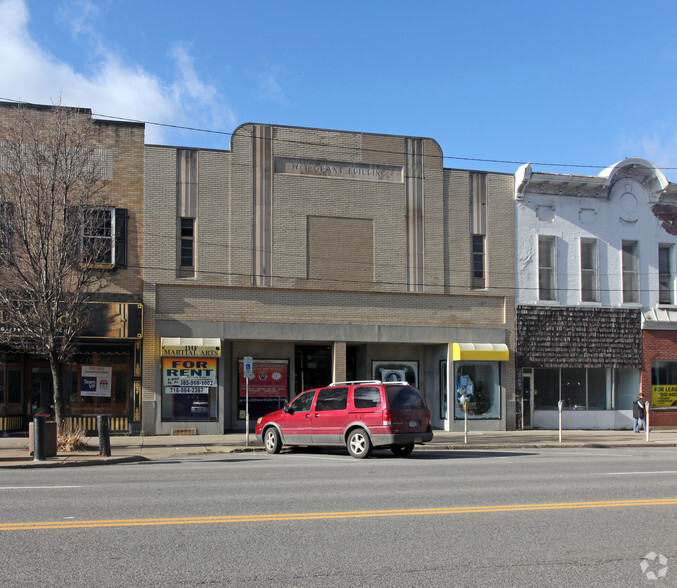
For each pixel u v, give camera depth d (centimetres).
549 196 2861
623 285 2942
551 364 2805
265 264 2534
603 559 695
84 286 2061
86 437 2236
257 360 2656
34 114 2242
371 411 1706
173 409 2412
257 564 662
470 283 2738
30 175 1941
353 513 904
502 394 2745
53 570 638
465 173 2769
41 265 1888
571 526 841
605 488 1155
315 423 1805
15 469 1535
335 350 2588
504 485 1181
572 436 2548
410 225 2686
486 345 2703
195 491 1094
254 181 2547
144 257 2419
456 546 737
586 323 2862
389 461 1636
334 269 2600
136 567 649
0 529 799
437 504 977
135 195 2430
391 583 610
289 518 869
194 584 602
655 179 2964
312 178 2602
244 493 1072
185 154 2491
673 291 2997
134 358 2384
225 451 1977
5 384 2316
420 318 2678
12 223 1908
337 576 627
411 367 2850
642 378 2920
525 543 754
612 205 2936
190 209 2478
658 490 1136
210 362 2452
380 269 2645
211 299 2475
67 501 991
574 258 2870
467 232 2748
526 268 2812
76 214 1961
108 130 2430
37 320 1875
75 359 2373
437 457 1781
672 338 2977
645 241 2970
